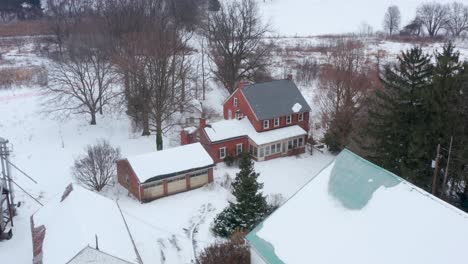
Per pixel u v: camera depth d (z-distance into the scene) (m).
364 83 46.28
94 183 36.91
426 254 17.61
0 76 67.06
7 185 35.59
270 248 21.25
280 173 42.25
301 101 48.34
